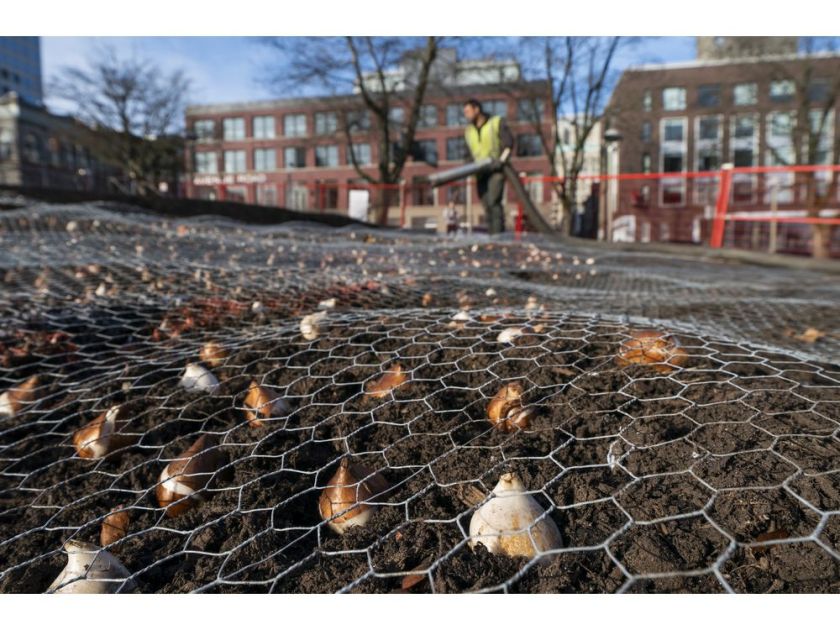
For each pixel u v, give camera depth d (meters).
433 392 1.99
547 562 1.13
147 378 2.30
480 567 1.13
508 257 7.91
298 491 1.49
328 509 1.35
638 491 1.34
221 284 4.30
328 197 26.08
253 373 2.32
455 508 1.35
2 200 8.60
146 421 1.92
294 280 4.45
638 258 9.09
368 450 1.68
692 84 32.12
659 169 33.34
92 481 1.62
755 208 21.88
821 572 1.08
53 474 1.67
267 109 54.28
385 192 21.22
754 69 25.64
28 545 1.35
